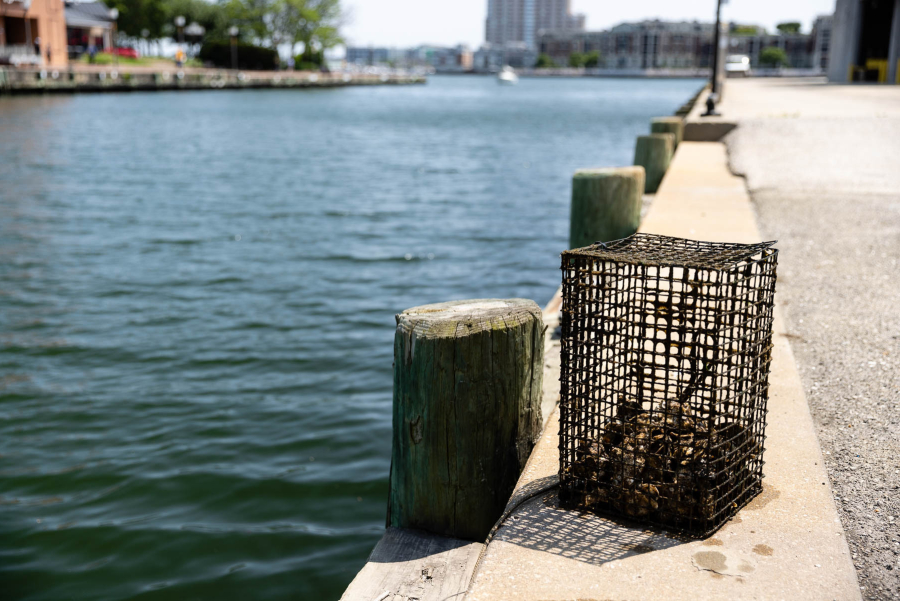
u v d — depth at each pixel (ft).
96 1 360.07
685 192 39.81
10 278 44.68
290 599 16.52
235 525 19.44
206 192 81.25
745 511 11.10
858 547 11.00
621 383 14.80
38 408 26.71
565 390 11.52
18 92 234.58
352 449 23.73
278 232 60.13
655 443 11.02
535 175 98.17
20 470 22.24
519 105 311.27
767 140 59.57
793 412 14.71
